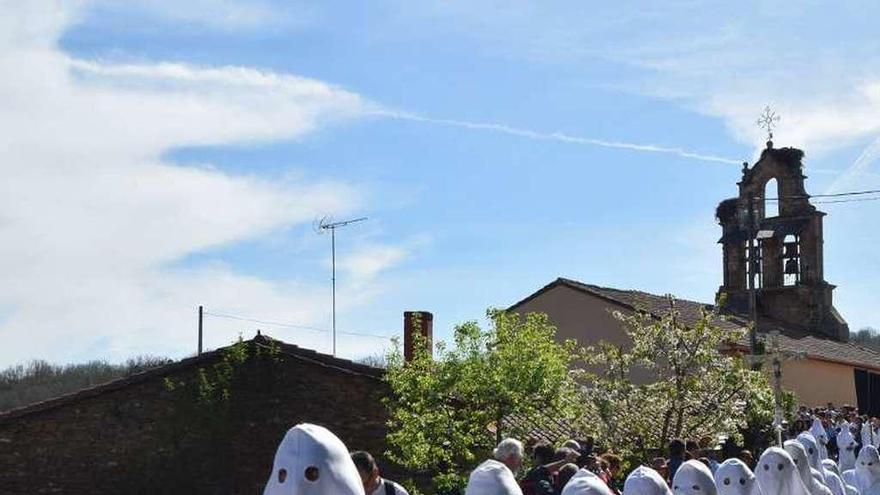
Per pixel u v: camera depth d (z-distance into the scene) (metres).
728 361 25.62
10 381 61.41
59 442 27.20
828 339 51.16
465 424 24.12
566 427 25.23
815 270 51.19
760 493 13.84
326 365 26.75
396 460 24.38
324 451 7.03
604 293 43.59
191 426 27.02
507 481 9.45
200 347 45.44
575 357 26.66
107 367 61.78
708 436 24.30
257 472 26.75
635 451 24.56
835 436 32.62
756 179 51.44
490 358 24.38
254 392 27.02
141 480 26.95
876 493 19.86
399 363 25.23
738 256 51.97
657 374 26.11
